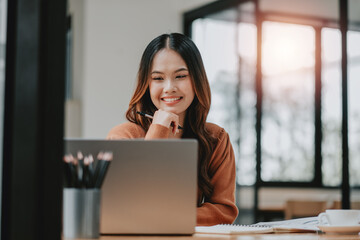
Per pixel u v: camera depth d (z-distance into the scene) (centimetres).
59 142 110
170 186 148
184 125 210
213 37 622
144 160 148
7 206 109
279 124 610
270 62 612
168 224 148
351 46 481
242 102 607
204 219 188
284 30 617
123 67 619
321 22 616
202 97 205
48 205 109
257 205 589
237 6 598
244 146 602
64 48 111
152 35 629
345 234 163
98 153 147
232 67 610
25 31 109
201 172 201
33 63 109
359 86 479
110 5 618
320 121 617
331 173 609
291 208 595
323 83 616
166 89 201
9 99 110
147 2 629
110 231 146
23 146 108
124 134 211
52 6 109
